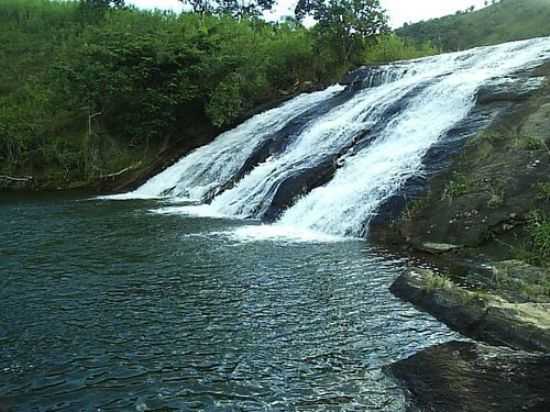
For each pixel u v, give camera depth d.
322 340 9.32
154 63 36.38
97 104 37.41
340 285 12.01
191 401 7.55
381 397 7.59
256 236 16.92
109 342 9.32
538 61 22.91
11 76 47.38
